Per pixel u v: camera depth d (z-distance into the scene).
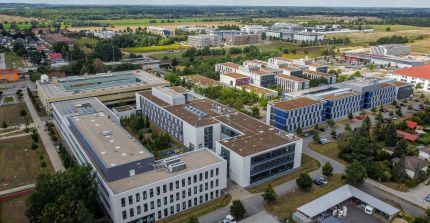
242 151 116.69
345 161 134.38
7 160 133.00
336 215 101.00
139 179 98.19
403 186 116.50
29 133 159.38
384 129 153.88
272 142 124.31
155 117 170.88
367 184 117.75
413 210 103.06
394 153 135.75
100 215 99.12
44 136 156.25
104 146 110.75
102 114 143.25
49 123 166.00
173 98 165.00
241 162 112.88
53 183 89.88
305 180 112.19
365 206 104.12
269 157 119.50
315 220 97.88
